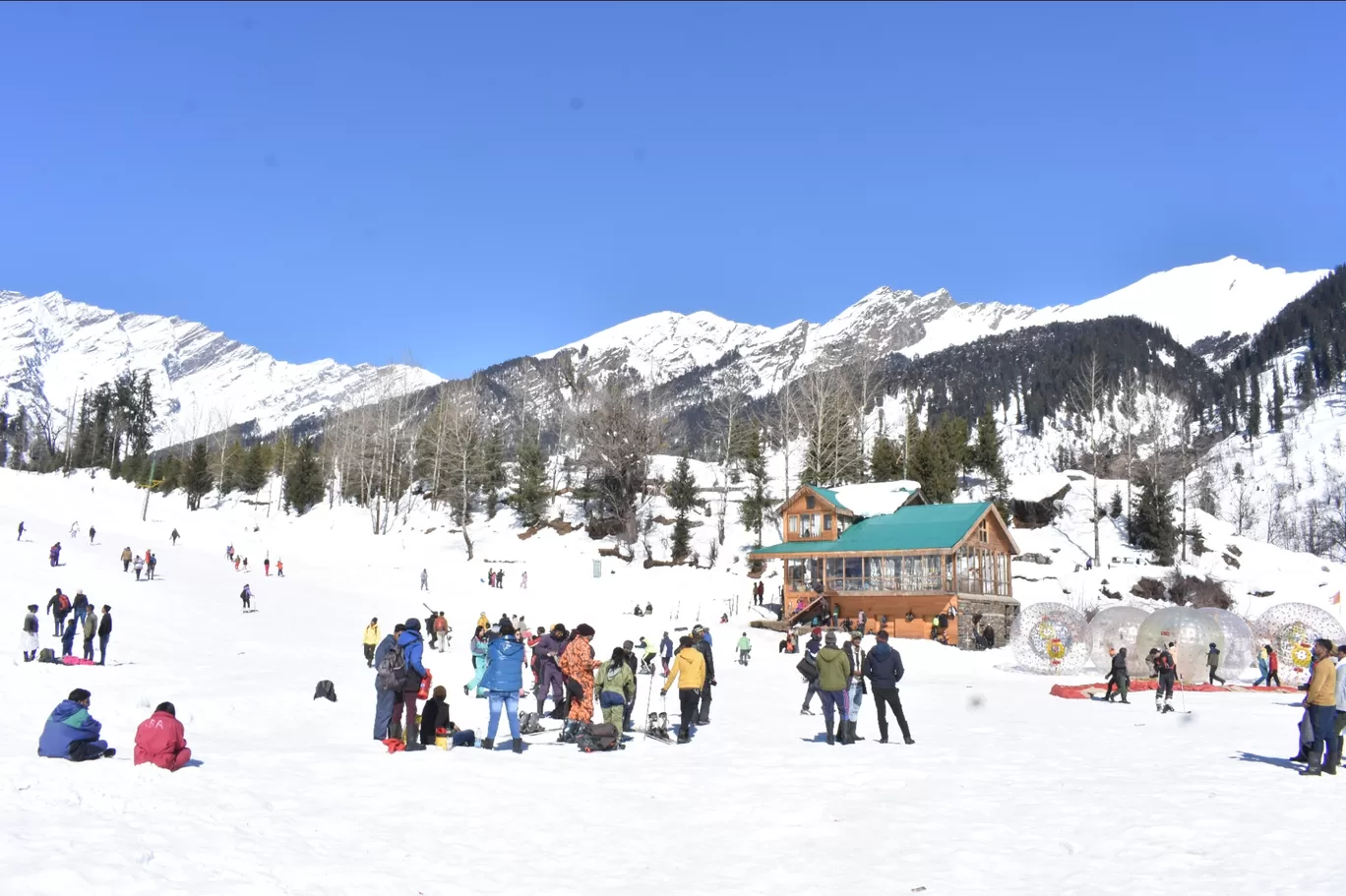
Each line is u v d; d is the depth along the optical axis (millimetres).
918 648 51562
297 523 108750
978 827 11883
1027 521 93812
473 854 10438
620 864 10305
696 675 19516
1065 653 38531
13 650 33062
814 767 16062
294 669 31547
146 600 51406
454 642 46812
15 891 7844
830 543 64188
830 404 98062
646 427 95188
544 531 98312
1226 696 30516
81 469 161750
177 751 13688
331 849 10195
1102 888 9383
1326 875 9609
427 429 119250
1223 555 81688
